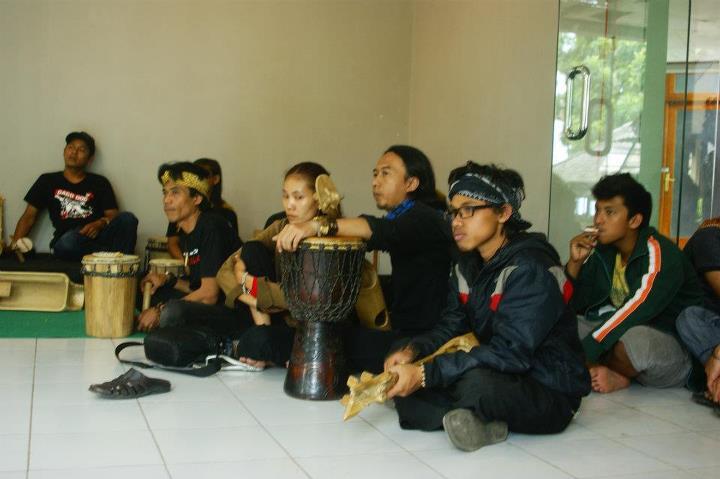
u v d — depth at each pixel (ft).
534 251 8.49
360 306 11.09
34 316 16.56
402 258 11.25
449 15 22.25
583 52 15.14
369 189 24.61
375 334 11.04
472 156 20.77
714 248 11.50
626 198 11.50
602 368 11.19
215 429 8.68
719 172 20.58
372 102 24.56
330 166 24.27
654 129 13.32
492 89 19.75
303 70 23.91
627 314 11.24
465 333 9.32
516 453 8.18
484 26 20.22
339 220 10.11
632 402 10.61
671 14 13.07
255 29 23.45
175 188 13.98
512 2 18.89
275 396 10.25
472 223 8.62
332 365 10.13
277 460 7.72
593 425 9.38
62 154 22.07
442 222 10.87
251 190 23.59
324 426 8.94
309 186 10.43
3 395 9.82
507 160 18.97
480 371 8.23
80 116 22.21
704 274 11.60
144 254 22.68
